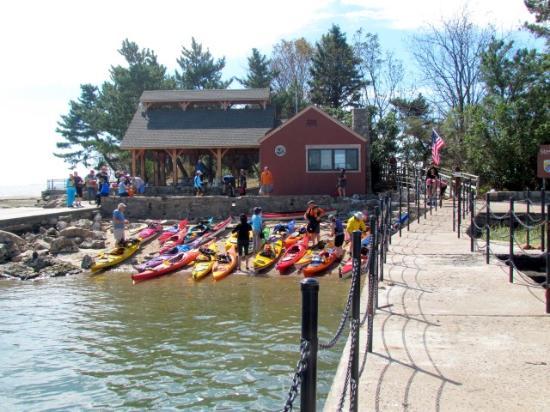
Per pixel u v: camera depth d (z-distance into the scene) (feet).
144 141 124.47
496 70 116.57
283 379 35.06
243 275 68.90
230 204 97.45
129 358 39.86
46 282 68.39
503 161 105.91
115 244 84.69
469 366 21.06
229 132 125.29
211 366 37.70
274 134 110.73
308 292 11.43
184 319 49.57
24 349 42.24
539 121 105.60
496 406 17.44
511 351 22.70
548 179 104.88
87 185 121.19
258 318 49.29
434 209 84.84
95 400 33.04
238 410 30.96
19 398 33.53
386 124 140.56
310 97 205.98
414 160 157.48
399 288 35.14
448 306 30.35
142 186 116.37
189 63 220.64
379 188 123.54
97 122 200.44
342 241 70.08
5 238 78.28
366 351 22.81
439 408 17.37
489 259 44.86
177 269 72.74
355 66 196.75
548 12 108.37
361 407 17.53
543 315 28.12
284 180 110.73
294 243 77.41
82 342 43.65
